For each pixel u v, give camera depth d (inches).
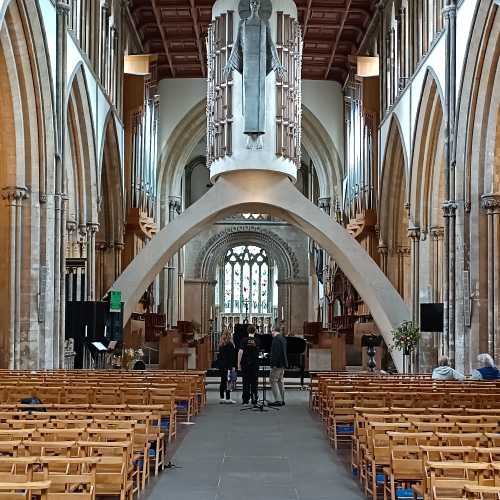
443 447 296.8
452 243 878.4
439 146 1039.6
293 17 1079.0
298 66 1091.3
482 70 821.9
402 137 1163.9
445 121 909.2
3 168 839.7
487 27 795.4
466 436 333.7
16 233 837.8
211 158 1091.9
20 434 327.3
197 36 1489.9
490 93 824.3
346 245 1098.1
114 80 1273.4
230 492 402.3
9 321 827.4
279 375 829.8
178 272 1964.8
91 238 1096.2
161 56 1624.0
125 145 1350.9
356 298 1491.1
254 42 1039.0
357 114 1459.2
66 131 947.3
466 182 856.9
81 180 1075.3
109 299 971.9
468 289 853.2
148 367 1268.5
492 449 291.0
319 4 1398.9
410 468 333.4
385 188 1279.5
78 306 933.8
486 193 843.4
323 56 1615.4
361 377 728.3
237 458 502.9
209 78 1101.1
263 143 1057.5
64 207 890.7
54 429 331.6
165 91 1702.8
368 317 1380.4
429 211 1076.5
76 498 250.4
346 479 438.9
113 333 984.3
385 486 365.7
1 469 277.3
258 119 1034.7
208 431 624.7
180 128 1707.7
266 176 1085.1
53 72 876.6
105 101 1182.9
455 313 872.3
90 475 258.1
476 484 255.4
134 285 1088.2
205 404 835.4
